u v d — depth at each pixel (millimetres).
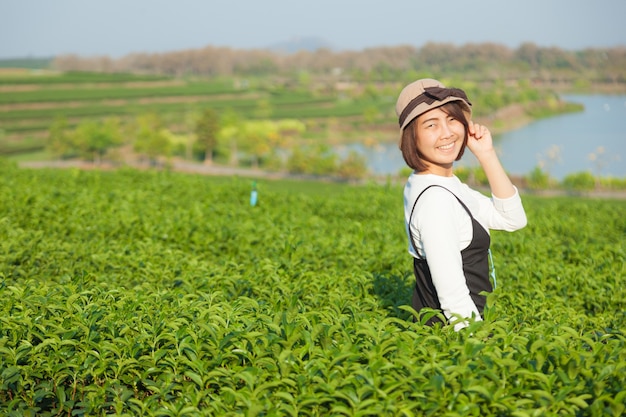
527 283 6992
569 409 2838
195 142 132125
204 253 8711
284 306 4895
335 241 9039
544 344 3154
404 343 3281
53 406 3865
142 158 125562
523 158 133125
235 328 3725
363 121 191000
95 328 4035
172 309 4527
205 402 3479
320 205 16500
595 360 3176
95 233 9820
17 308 4555
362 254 8422
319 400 2984
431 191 3547
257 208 14367
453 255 3445
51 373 3768
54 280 7109
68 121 163125
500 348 3303
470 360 3031
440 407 2883
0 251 7566
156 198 14586
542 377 2920
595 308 6449
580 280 6984
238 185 18078
